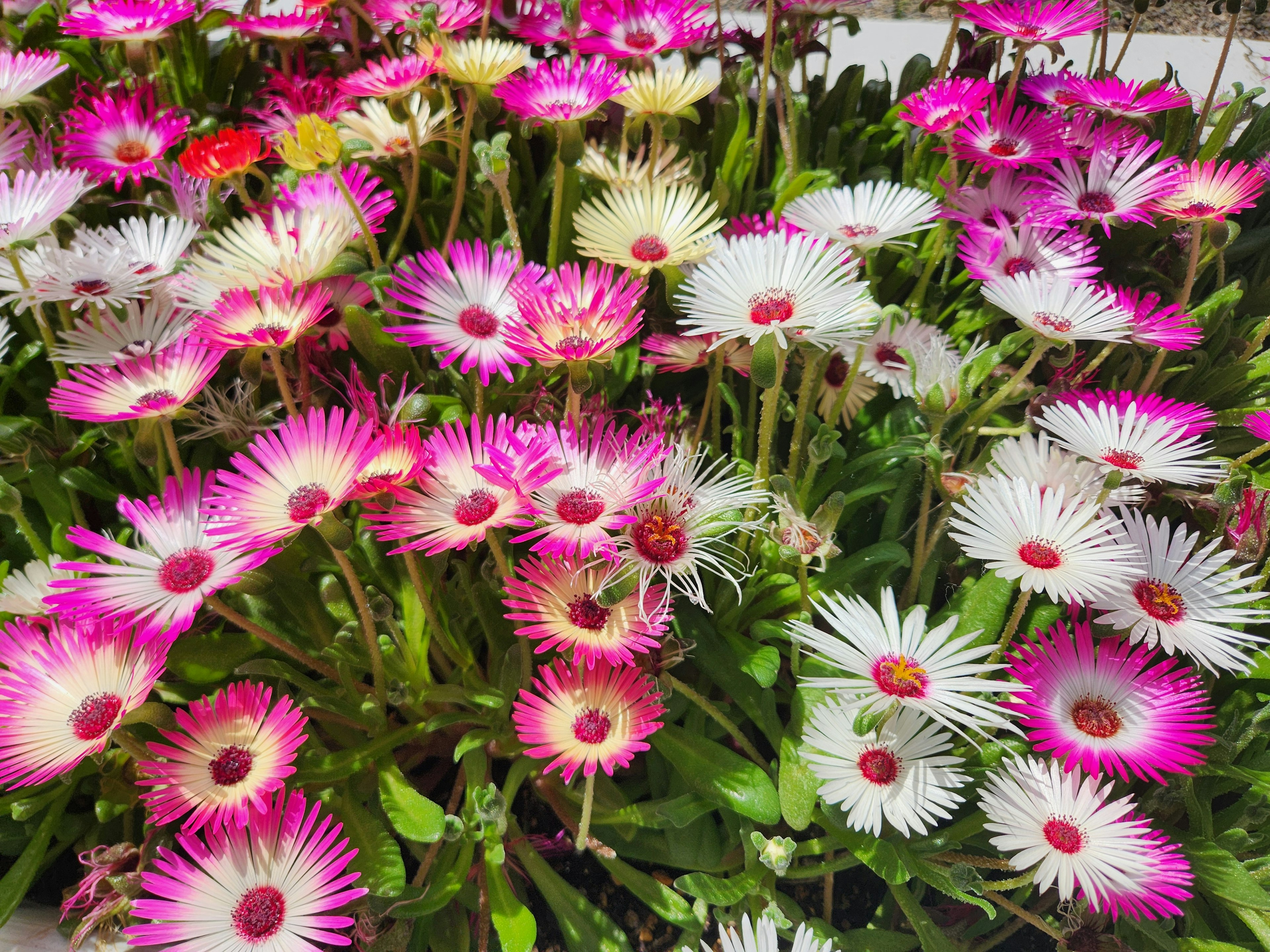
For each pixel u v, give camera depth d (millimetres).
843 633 190
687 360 244
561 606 185
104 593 183
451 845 213
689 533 198
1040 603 234
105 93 273
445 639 217
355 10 292
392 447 189
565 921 214
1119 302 246
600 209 244
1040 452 215
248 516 179
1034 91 303
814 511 247
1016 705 200
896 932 222
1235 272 323
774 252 215
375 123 266
